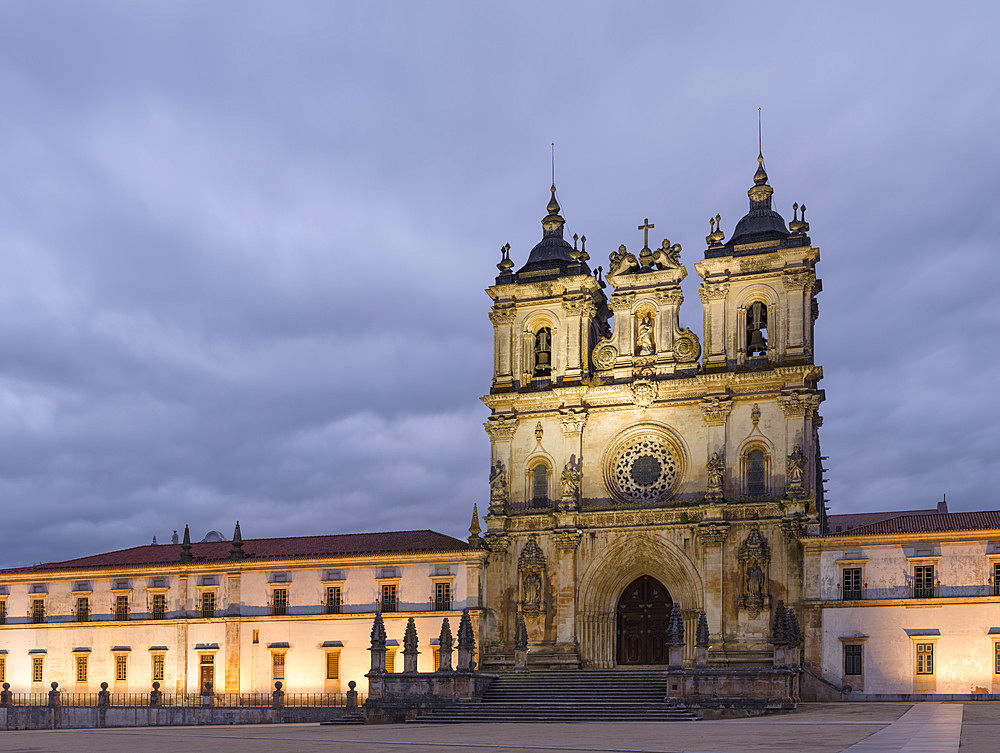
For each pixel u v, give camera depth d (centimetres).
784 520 7544
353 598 8631
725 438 7900
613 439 8262
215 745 4200
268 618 8806
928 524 7369
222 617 8938
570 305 8550
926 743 3316
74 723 8225
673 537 7875
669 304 8325
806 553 7406
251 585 8938
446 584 8388
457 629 8256
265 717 7694
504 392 8594
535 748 3706
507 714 6394
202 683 8912
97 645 9300
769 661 7406
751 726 4781
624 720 6034
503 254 8925
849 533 7356
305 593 8781
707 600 7650
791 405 7744
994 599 6912
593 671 7231
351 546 9119
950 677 6944
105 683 8550
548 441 8431
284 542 9588
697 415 8062
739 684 6162
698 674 6253
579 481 8225
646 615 8138
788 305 7975
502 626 8212
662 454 8156
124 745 4284
